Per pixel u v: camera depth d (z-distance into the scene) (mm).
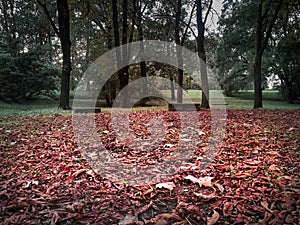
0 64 17094
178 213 2127
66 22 11805
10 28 21031
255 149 3920
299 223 1896
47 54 22172
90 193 2551
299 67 19562
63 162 3555
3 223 2010
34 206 2291
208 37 16938
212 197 2350
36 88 19062
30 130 6203
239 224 1944
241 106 15516
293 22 17766
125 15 14484
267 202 2213
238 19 19422
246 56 22188
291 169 2996
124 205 2297
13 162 3598
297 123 6609
